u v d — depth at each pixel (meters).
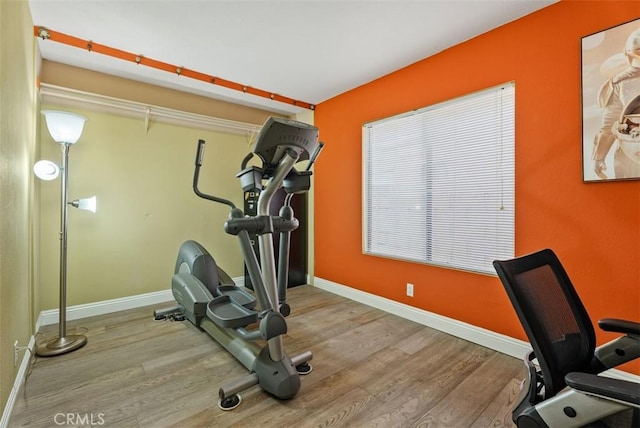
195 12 1.96
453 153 2.39
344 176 3.42
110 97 2.78
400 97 2.78
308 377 1.81
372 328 2.54
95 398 1.59
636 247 1.58
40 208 2.50
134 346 2.19
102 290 2.84
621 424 0.81
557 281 1.12
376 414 1.49
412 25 2.10
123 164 2.95
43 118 2.54
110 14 1.99
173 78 2.94
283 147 1.56
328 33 2.20
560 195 1.84
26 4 1.83
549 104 1.87
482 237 2.22
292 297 3.39
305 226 4.00
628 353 1.06
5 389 1.41
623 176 1.60
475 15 1.98
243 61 2.64
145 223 3.09
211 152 3.57
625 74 1.58
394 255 2.86
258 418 1.45
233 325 1.91
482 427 1.41
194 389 1.68
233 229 1.56
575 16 1.76
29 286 2.03
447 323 2.44
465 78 2.29
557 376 0.91
